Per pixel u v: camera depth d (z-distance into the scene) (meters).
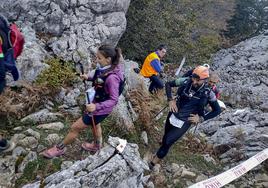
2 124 5.82
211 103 6.01
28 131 5.75
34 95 6.32
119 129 6.41
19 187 5.02
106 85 4.79
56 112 6.36
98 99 4.92
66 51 7.79
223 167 7.14
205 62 19.88
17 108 6.06
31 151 5.46
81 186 4.59
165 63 17.69
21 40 5.01
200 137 7.99
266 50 21.02
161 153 6.15
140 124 7.00
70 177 4.75
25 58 6.49
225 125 8.66
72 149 5.68
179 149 7.20
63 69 6.99
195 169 6.79
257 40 23.05
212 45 24.34
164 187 6.12
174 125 5.93
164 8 17.61
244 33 32.12
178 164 6.73
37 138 5.70
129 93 7.48
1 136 5.59
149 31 15.02
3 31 4.81
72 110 6.48
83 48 8.02
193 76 5.67
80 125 5.11
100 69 4.86
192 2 26.08
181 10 19.67
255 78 14.12
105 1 9.41
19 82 6.31
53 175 4.92
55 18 8.27
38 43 7.71
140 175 5.11
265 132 8.09
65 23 8.47
